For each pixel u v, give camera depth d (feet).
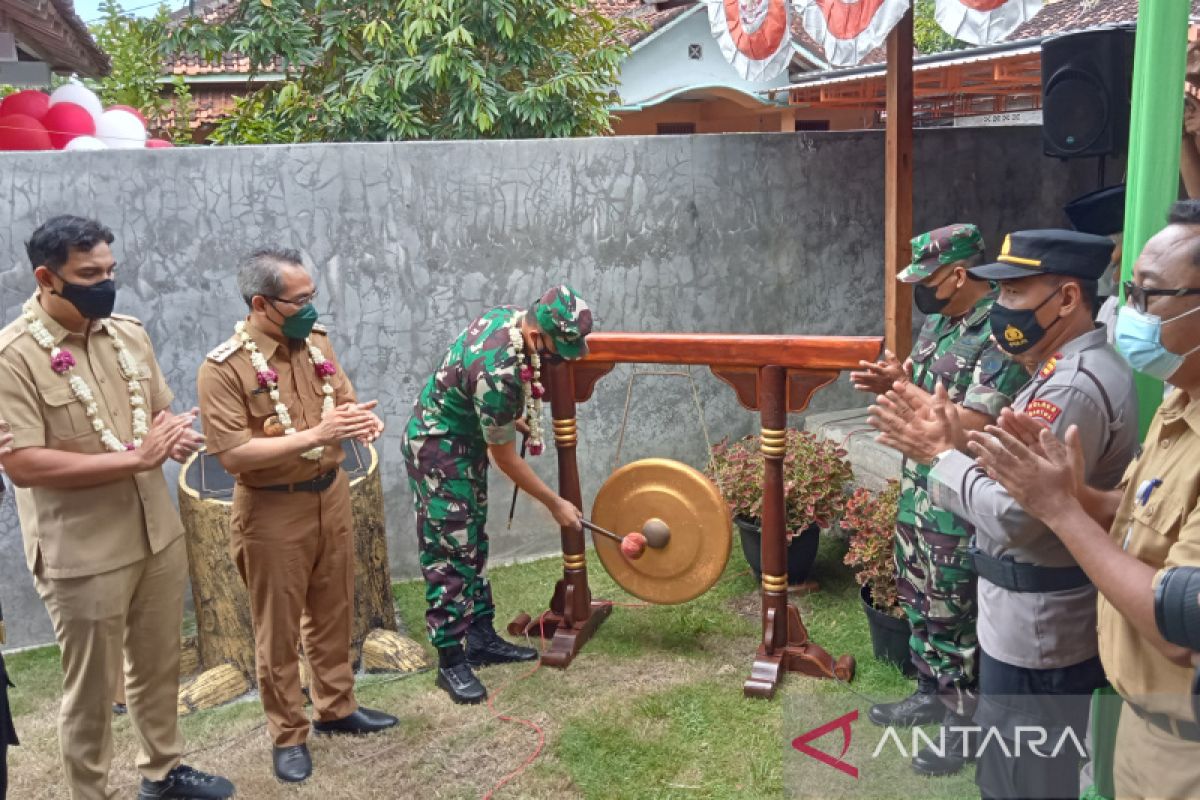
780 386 12.85
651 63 43.39
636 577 13.97
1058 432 7.60
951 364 10.77
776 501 13.10
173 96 37.35
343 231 16.30
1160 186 8.39
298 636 11.53
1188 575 5.27
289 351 11.19
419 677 13.91
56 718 13.26
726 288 18.66
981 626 8.27
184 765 11.28
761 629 14.89
